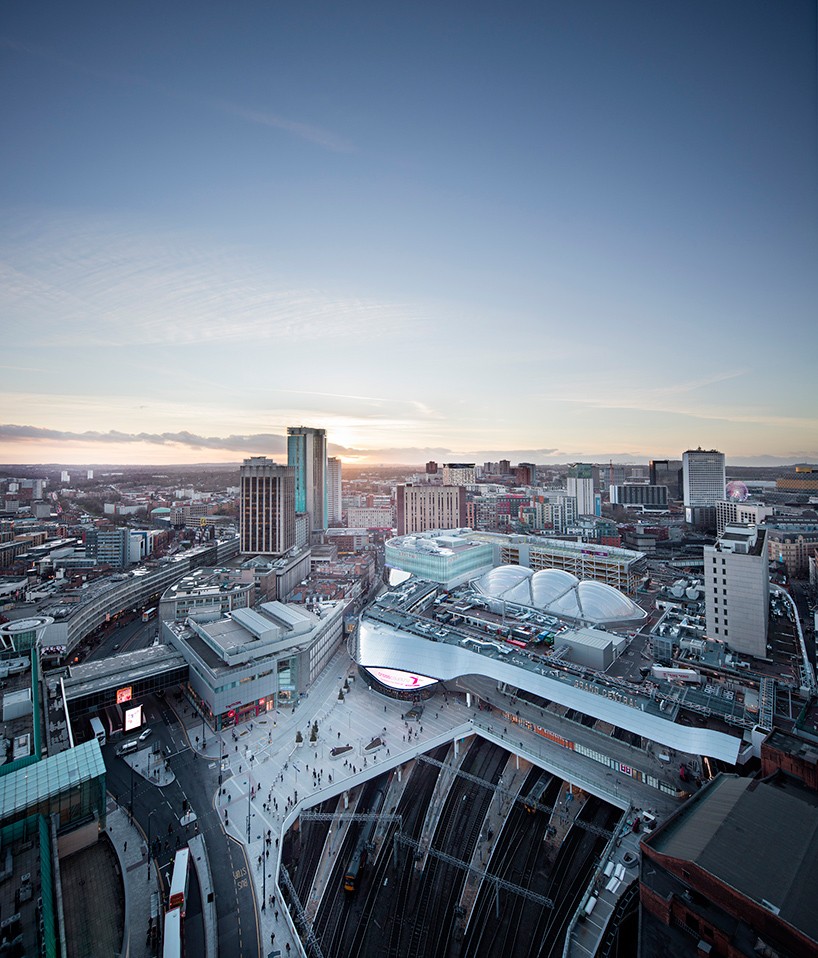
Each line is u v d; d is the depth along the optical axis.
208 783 139.12
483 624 198.88
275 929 100.75
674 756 136.62
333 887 131.25
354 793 149.75
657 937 73.06
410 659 176.88
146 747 155.75
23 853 95.50
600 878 104.38
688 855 78.25
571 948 91.88
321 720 169.88
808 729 117.12
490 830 143.50
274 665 177.75
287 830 125.81
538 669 156.00
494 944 120.62
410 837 142.50
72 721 164.38
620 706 134.62
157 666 182.12
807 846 77.75
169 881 108.06
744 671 149.00
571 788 146.88
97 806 112.44
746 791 93.00
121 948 92.19
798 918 65.19
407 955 119.62
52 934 79.81
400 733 161.25
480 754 164.75
